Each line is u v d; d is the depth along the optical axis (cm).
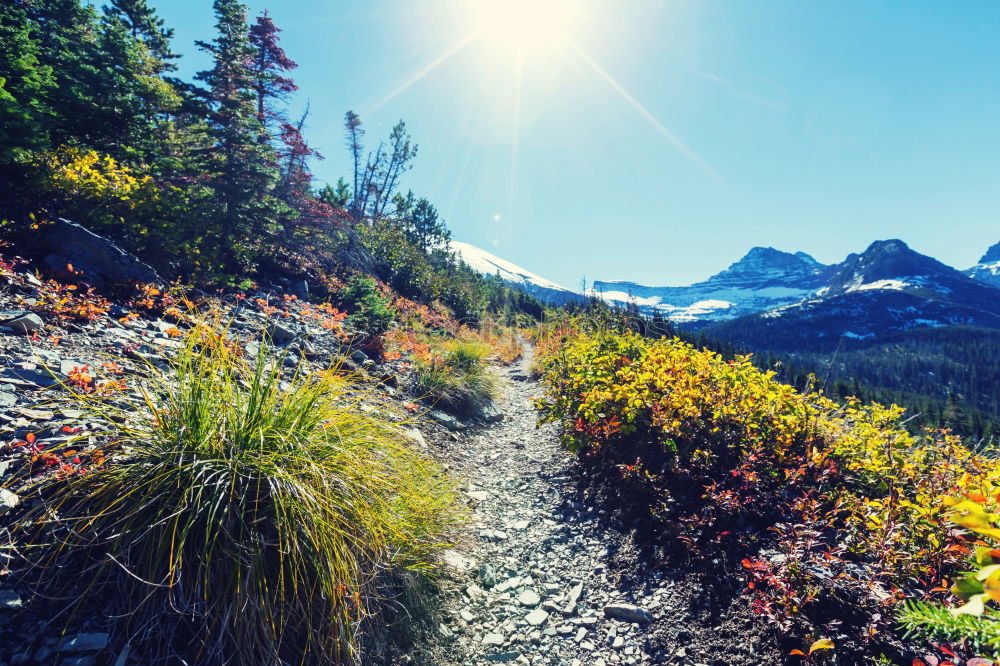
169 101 1118
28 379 369
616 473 525
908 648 246
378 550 312
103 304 580
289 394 336
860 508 337
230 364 335
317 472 293
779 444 445
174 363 379
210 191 1038
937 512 282
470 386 906
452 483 510
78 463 271
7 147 664
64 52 1140
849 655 255
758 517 389
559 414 642
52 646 201
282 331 756
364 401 480
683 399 506
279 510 263
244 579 241
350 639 262
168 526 246
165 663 212
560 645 321
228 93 1097
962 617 129
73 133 960
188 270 874
